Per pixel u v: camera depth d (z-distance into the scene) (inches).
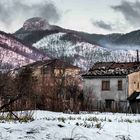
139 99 2281.0
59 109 1596.9
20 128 450.0
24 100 1003.9
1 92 726.5
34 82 1441.9
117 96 2351.1
